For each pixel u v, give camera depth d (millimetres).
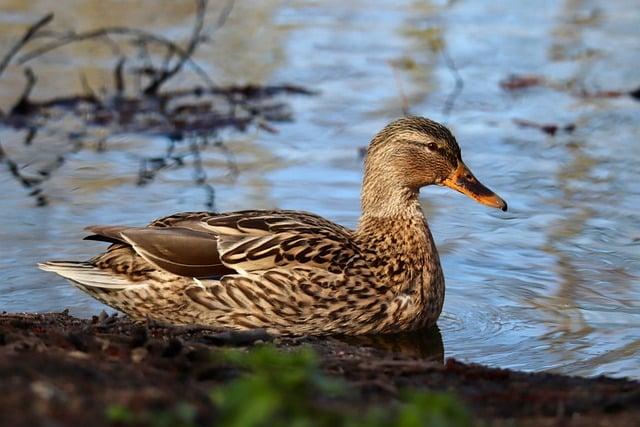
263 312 12188
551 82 20922
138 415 6863
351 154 17656
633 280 13414
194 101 20234
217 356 9086
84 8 23844
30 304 12633
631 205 15602
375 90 20672
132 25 23078
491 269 13836
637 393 8508
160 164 17406
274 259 12203
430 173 13242
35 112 19578
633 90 20406
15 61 21562
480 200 13414
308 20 24188
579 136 18359
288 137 18531
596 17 24234
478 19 24203
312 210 15422
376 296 12375
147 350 9188
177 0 24656
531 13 24625
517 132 18547
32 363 7898
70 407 6926
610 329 12180
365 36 23312
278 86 20828
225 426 6531
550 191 16172
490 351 11711
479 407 8492
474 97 20234
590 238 14602
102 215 15172
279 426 6504
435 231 14945
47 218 15031
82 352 9039
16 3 23859
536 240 14594
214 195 15969
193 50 22328
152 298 12102
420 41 23078
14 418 6711
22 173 16906
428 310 12617
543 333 12141
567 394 8734
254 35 23219
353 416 7055
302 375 6848
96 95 20359
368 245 12750
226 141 18453
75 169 17109
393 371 9367
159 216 15164
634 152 17609
